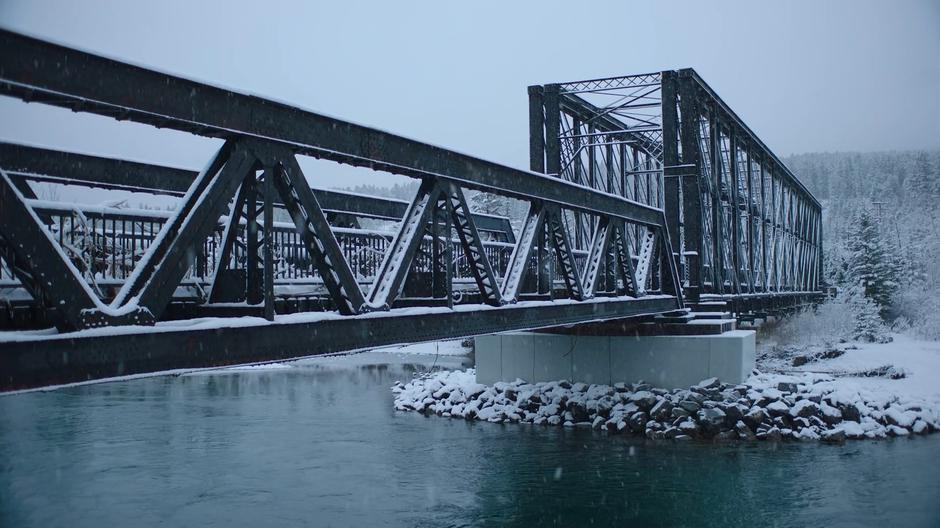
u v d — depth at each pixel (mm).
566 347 26688
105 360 7164
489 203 67062
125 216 11914
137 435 22062
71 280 6918
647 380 25578
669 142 29328
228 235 10516
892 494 16547
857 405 23922
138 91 7574
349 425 24328
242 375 39531
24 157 12852
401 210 21953
